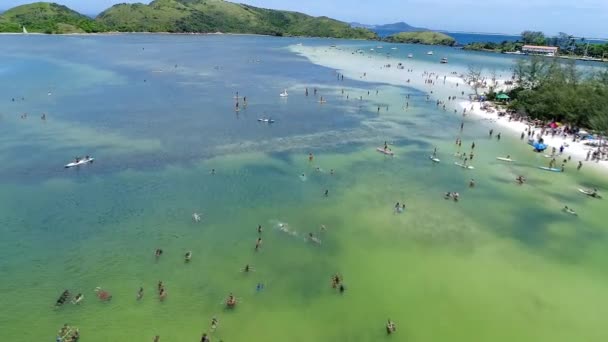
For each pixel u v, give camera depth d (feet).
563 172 238.68
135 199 191.62
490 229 177.06
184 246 157.38
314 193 203.82
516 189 215.72
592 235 174.70
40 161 228.02
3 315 122.11
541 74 437.17
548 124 324.60
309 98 402.72
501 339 119.65
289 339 117.08
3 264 144.05
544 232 176.04
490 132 301.84
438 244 164.76
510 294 138.10
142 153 245.04
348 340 117.70
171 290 133.80
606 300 136.67
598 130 280.31
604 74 360.07
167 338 115.65
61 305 126.52
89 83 433.89
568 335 122.01
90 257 149.38
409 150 267.80
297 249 158.20
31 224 168.66
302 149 262.06
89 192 196.54
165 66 569.64
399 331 121.08
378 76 554.87
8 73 472.03
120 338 115.24
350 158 250.78
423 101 408.26
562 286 142.72
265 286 137.39
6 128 277.85
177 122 306.35
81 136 269.03
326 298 133.18
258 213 183.21
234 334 117.80
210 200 193.06
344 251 157.99
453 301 134.00
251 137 280.31
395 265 150.82
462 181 223.71
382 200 199.41
